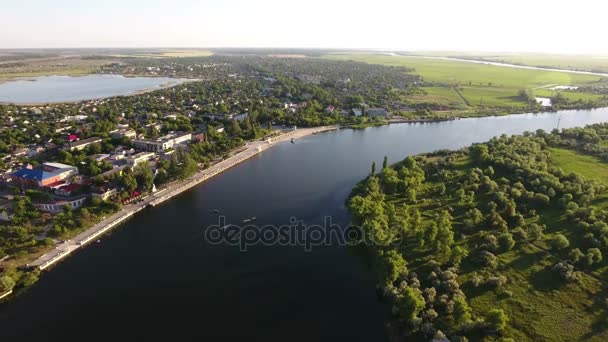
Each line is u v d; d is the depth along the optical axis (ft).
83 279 542.57
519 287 493.77
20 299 502.79
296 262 586.86
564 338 416.87
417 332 440.86
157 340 442.50
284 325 466.70
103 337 444.96
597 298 469.57
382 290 513.45
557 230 613.11
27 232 623.77
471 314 451.53
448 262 543.80
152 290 522.47
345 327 463.01
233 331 456.86
